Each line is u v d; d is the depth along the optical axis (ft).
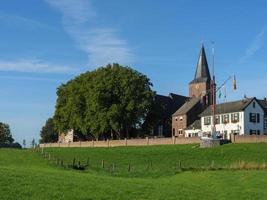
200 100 539.70
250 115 443.32
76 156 319.47
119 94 463.83
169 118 575.38
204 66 630.33
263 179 171.94
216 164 258.57
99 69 481.46
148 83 480.64
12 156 312.09
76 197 109.09
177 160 288.30
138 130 497.46
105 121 456.86
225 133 451.53
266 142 342.64
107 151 349.41
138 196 118.32
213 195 135.23
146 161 288.10
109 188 124.77
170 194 126.62
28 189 112.06
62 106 519.60
